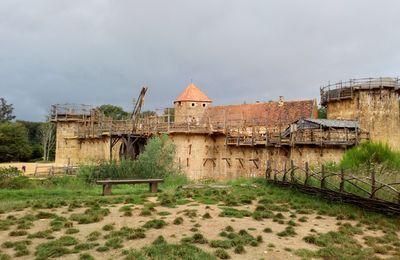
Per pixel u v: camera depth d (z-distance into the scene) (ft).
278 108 157.48
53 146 294.25
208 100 195.62
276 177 68.54
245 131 138.51
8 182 75.46
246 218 41.78
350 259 28.02
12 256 28.14
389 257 29.37
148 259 27.20
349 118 141.49
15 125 262.26
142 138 146.10
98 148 170.30
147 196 56.59
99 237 33.01
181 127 139.03
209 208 46.47
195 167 139.33
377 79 136.46
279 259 27.94
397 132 137.90
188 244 30.53
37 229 36.09
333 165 77.00
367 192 46.24
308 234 35.45
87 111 191.93
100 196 57.11
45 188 74.69
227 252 29.22
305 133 111.65
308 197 54.70
